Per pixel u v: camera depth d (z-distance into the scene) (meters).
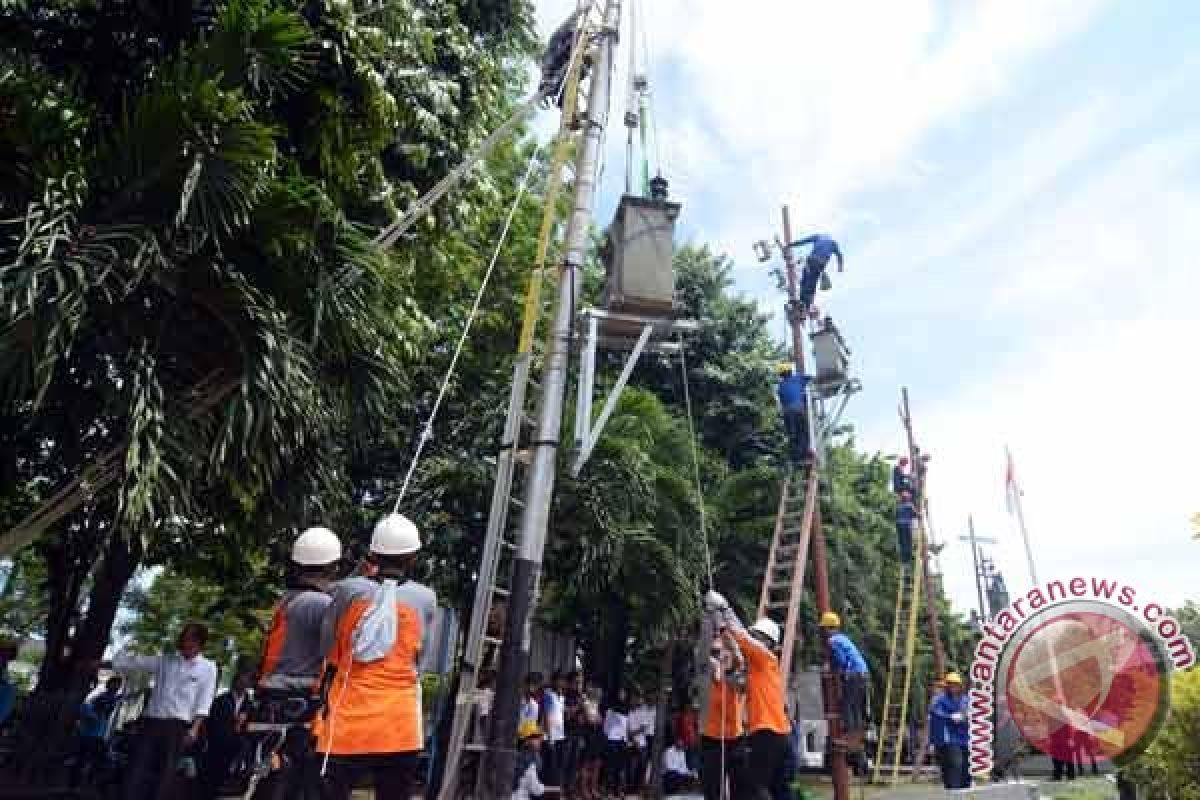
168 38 6.86
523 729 9.71
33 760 8.75
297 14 5.48
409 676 3.95
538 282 6.92
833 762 9.91
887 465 29.73
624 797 13.14
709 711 6.79
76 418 5.42
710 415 19.98
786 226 13.48
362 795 9.25
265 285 5.49
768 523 16.55
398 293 8.77
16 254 4.61
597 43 7.53
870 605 21.61
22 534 4.91
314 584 4.86
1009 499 16.86
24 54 6.12
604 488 12.30
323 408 5.70
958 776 10.18
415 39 8.39
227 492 6.46
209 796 8.70
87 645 9.56
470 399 13.60
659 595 13.27
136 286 4.71
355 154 7.52
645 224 7.38
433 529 12.45
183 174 4.65
